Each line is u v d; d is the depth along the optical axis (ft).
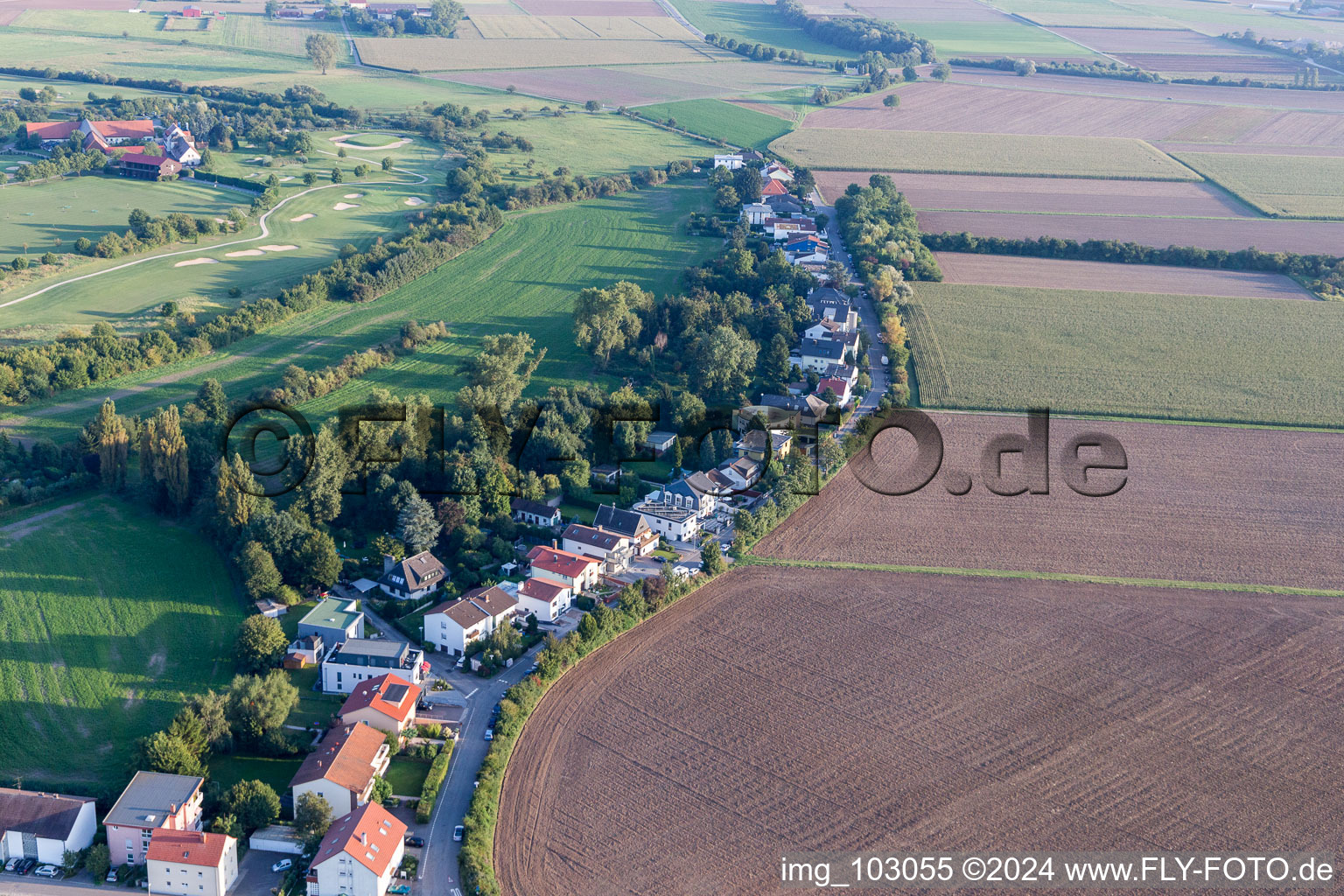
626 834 469.98
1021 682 577.02
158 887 442.91
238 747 527.40
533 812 481.46
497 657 590.96
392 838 451.53
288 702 535.60
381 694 535.19
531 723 540.52
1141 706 559.38
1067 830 477.36
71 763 509.35
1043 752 524.52
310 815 468.34
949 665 592.19
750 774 506.48
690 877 447.83
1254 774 513.86
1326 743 535.19
